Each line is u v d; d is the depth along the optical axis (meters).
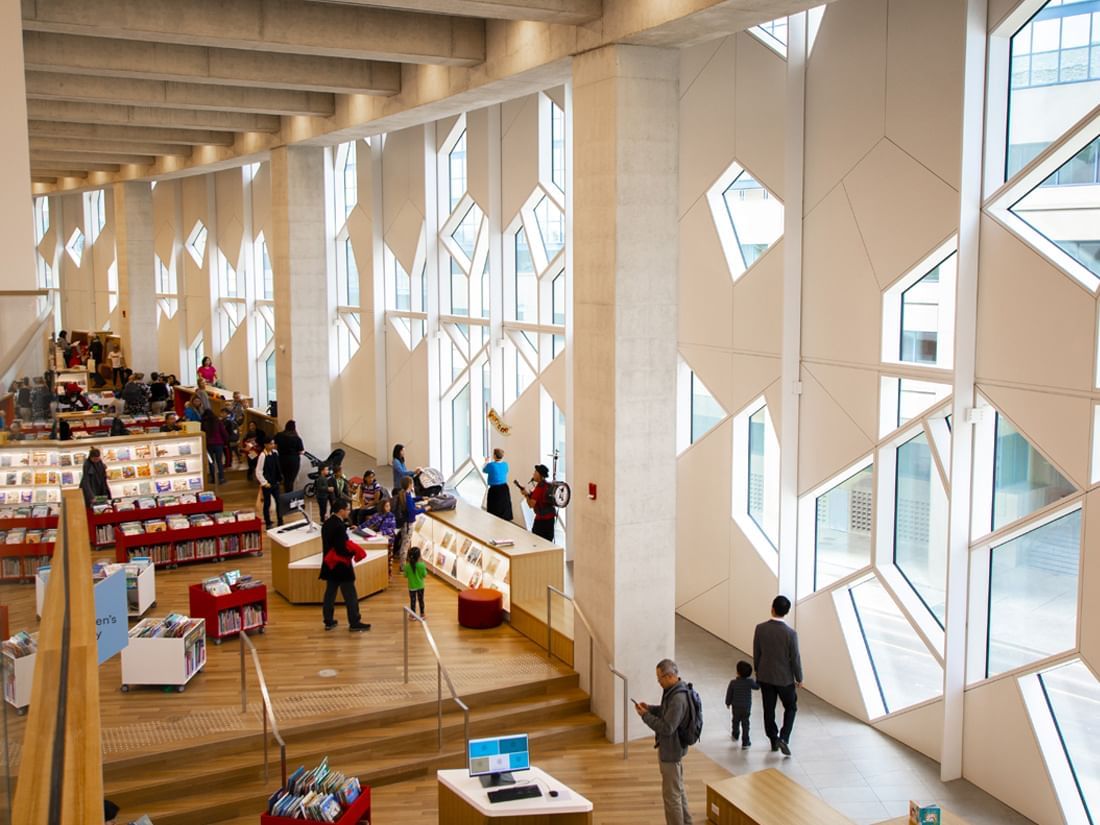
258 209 27.47
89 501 15.23
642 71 10.02
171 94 15.54
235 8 11.10
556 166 16.23
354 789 7.91
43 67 12.60
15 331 4.00
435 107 14.05
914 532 10.57
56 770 3.46
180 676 10.34
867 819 8.98
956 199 9.34
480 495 19.44
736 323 12.70
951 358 9.78
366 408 23.36
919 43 9.73
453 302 20.12
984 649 9.70
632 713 10.64
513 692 10.68
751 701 11.30
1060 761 8.84
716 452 13.31
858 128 10.63
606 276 10.27
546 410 16.72
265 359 28.23
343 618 12.67
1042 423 8.71
